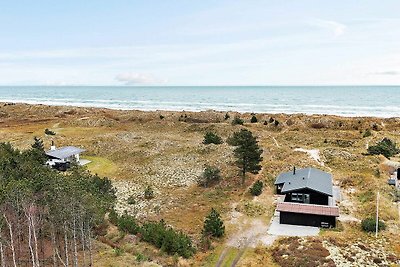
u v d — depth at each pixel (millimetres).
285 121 123250
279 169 74438
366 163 76875
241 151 66812
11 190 31688
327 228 49938
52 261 36938
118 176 75250
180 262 40000
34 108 167000
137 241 44281
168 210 58000
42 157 64062
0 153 52188
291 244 44500
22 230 37094
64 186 33031
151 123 124062
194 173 74938
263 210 56344
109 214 50219
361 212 54625
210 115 139125
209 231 47938
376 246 43531
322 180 59062
